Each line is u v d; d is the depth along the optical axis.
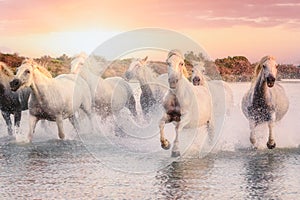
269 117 16.20
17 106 19.23
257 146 16.33
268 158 14.95
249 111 16.41
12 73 19.31
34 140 18.08
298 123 20.62
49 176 12.80
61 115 17.97
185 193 11.32
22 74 17.20
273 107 16.22
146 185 11.99
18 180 12.38
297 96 35.78
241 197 11.02
